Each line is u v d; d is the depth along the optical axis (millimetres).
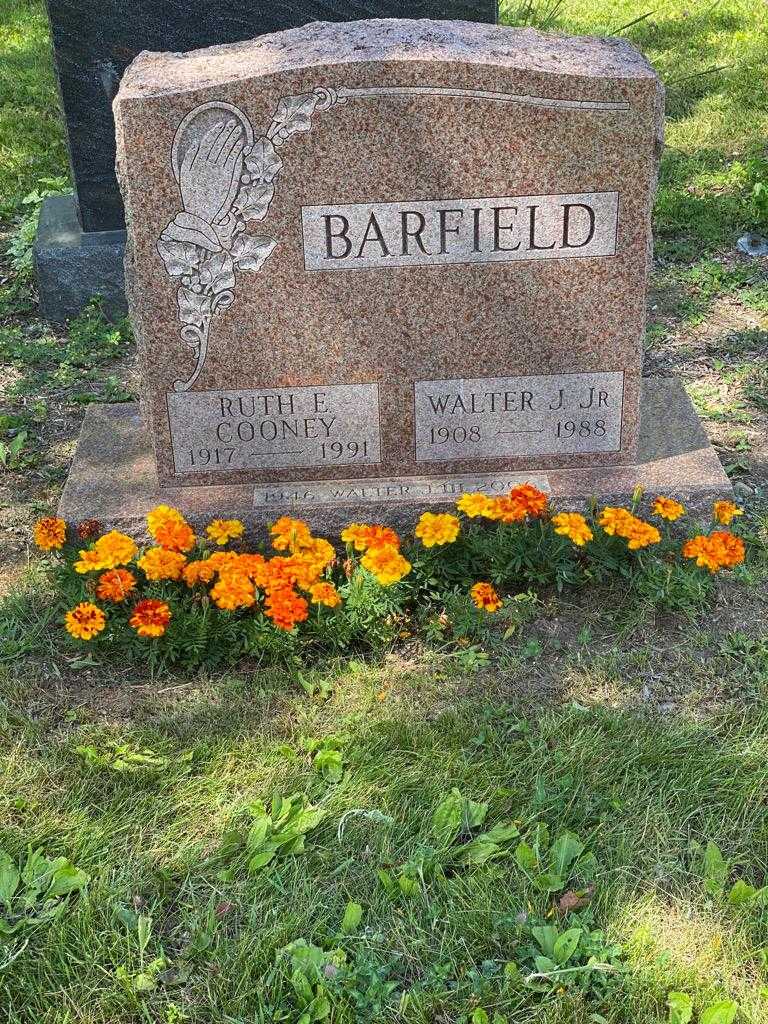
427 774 2008
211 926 1810
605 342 2379
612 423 2438
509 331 2363
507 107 2215
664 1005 1739
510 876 1868
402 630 2258
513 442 2443
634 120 2230
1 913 1840
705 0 5488
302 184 2252
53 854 1910
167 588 2256
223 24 3047
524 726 2082
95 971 1775
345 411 2400
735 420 2803
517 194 2273
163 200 2252
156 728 2094
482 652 2211
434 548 2307
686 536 2424
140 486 2445
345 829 1929
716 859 1878
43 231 3291
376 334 2352
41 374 3016
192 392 2375
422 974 1775
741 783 1991
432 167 2250
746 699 2141
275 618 2125
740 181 3721
